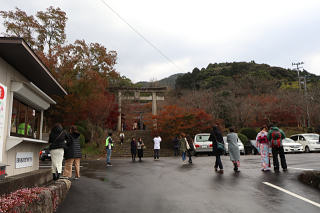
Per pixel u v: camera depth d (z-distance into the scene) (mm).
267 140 9438
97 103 23984
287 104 37750
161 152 26094
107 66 25594
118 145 27219
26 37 22469
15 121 7066
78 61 23984
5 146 6344
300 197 5707
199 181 7730
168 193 6344
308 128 35688
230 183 7270
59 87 9031
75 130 8922
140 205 5344
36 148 8773
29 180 6066
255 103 37594
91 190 6941
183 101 39000
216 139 9539
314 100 36750
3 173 5148
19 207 3582
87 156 22797
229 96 41094
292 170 9242
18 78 7227
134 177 9000
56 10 23828
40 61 6609
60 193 5715
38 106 8602
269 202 5352
